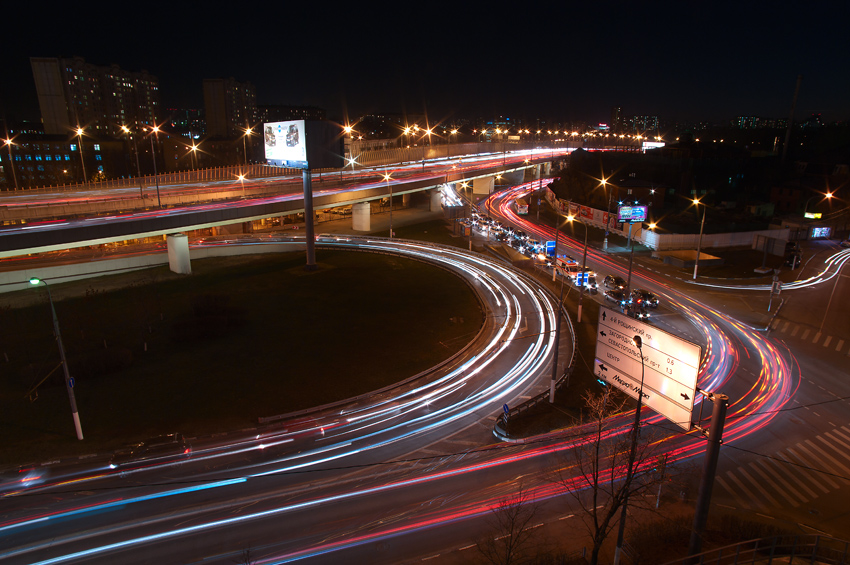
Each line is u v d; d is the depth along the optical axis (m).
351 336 41.78
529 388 33.44
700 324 43.75
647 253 67.81
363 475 24.59
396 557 19.34
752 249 69.06
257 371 35.50
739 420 29.23
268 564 19.05
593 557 16.78
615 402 31.33
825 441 27.23
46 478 24.17
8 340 40.03
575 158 130.25
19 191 70.56
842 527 21.03
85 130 170.38
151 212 59.03
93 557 19.39
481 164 136.12
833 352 38.31
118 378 34.28
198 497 22.95
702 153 100.56
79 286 53.28
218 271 60.38
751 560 17.53
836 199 84.56
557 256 66.12
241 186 82.25
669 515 21.50
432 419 29.75
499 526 21.00
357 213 83.81
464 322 44.97
